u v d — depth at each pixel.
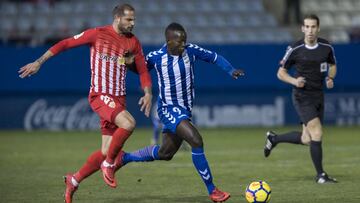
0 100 67.12
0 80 66.38
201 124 68.75
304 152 46.28
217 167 38.09
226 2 93.69
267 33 88.56
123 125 24.91
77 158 43.53
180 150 47.94
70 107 67.56
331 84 32.78
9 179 33.47
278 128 66.81
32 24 86.88
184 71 26.06
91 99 26.12
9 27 86.12
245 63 68.12
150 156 27.14
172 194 28.42
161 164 39.59
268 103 69.19
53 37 79.62
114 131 26.11
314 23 31.11
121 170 36.81
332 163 39.59
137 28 87.50
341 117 69.62
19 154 46.12
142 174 35.16
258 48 68.25
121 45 25.83
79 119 67.69
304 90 32.03
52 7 89.56
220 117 68.88
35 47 66.25
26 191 29.42
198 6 92.69
